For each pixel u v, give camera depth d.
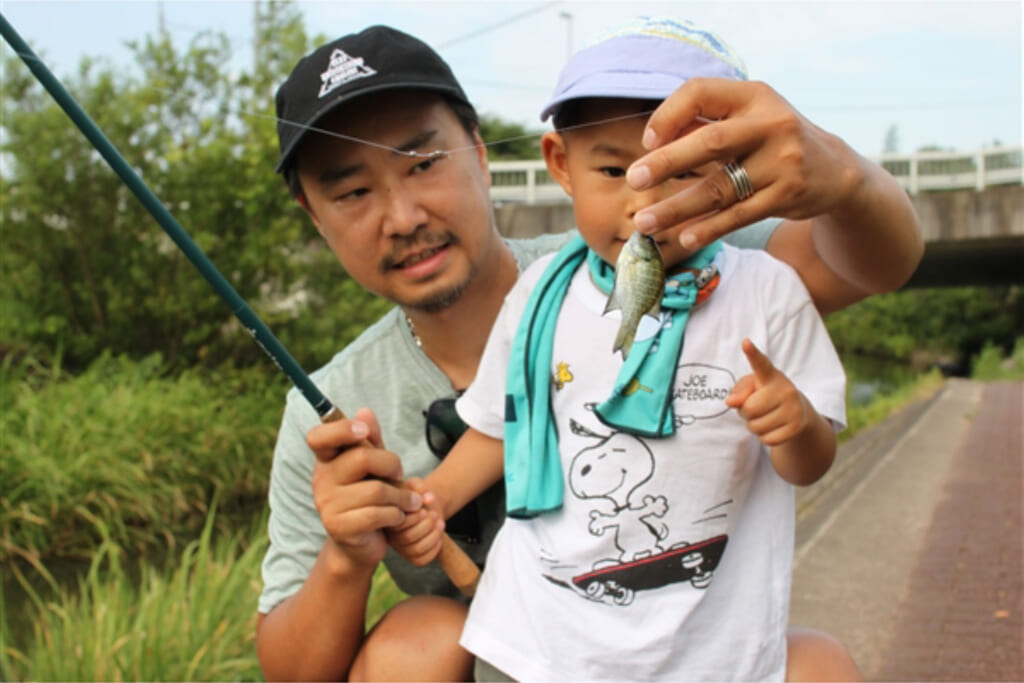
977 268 16.98
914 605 4.39
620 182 1.46
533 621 1.54
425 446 1.88
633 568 1.50
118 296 7.60
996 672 3.54
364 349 1.94
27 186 7.38
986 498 6.79
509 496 1.59
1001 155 13.74
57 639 3.47
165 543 5.91
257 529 5.92
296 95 1.68
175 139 7.57
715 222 1.12
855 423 10.95
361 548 1.53
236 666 3.37
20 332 7.55
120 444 6.14
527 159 5.44
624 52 1.47
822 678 1.54
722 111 1.12
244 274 7.71
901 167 13.89
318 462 1.55
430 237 1.68
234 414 7.20
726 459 1.50
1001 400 15.66
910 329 32.91
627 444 1.52
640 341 1.53
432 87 1.64
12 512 5.41
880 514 6.29
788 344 1.52
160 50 7.01
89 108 7.34
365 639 1.72
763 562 1.52
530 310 1.65
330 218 1.71
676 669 1.47
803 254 1.62
